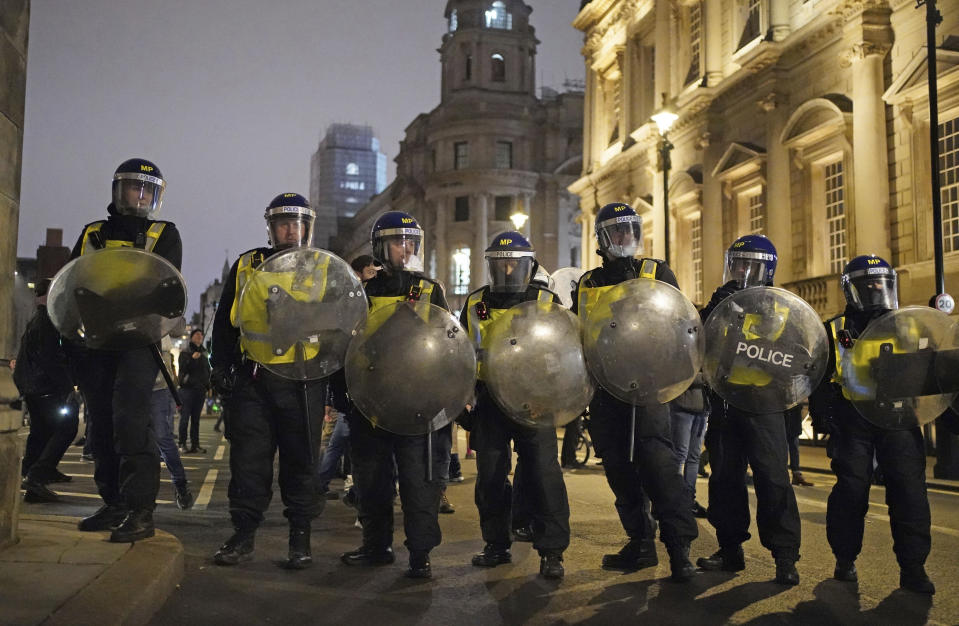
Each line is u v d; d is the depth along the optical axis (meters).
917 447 5.05
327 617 4.13
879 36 18.66
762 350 4.96
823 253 20.94
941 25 17.17
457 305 54.66
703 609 4.44
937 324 5.00
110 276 4.83
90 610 3.39
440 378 4.80
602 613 4.33
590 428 5.50
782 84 22.09
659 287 5.01
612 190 33.09
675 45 28.05
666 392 4.91
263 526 6.76
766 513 5.08
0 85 4.52
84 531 5.31
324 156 148.00
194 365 14.66
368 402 4.84
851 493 5.13
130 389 5.01
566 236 56.09
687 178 26.55
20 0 4.77
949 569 5.58
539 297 5.42
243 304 4.96
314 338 4.91
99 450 5.52
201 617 4.02
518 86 58.22
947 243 17.14
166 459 7.46
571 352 4.98
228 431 5.26
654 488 5.09
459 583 4.94
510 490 5.51
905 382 4.91
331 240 92.00
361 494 5.34
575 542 6.33
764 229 22.98
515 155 56.28
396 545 6.10
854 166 19.23
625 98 32.31
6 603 3.39
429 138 57.81
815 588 4.95
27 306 7.64
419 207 60.31
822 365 5.01
